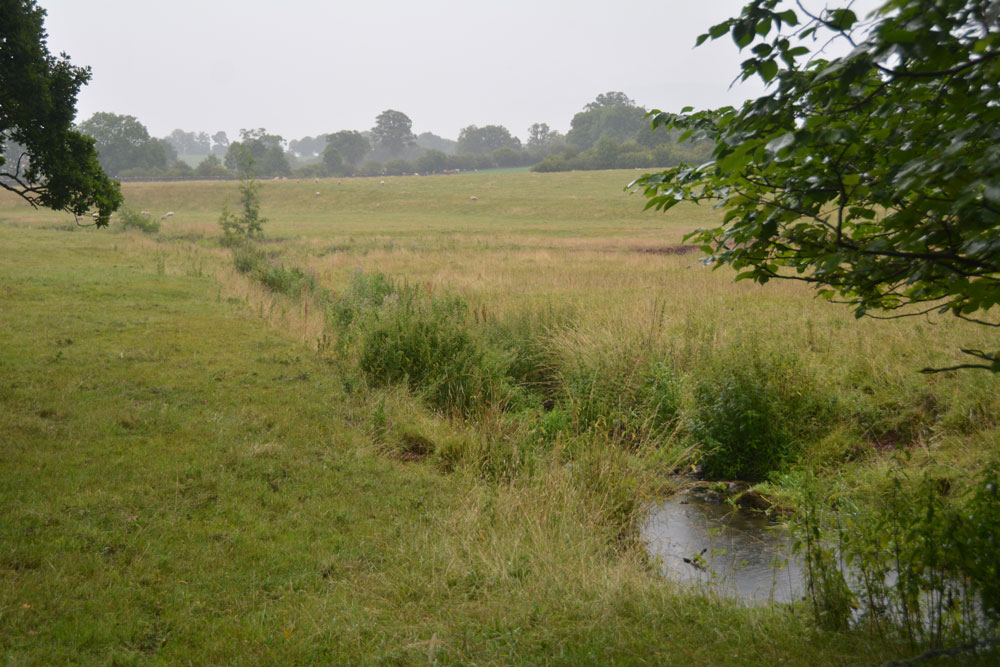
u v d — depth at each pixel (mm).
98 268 22531
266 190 87062
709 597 4684
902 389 9016
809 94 2727
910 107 2719
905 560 4094
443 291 16109
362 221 62094
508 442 7777
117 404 8500
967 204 2404
